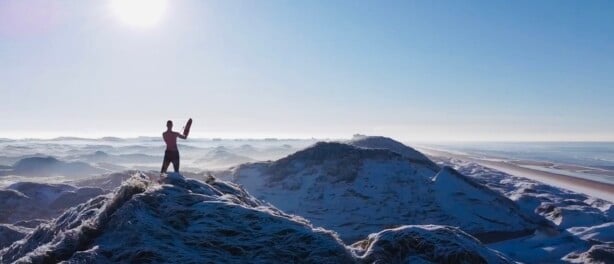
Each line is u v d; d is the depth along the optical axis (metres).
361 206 46.44
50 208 47.16
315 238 13.42
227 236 13.41
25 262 11.42
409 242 14.99
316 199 48.44
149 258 11.67
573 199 58.34
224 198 16.25
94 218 14.34
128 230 12.85
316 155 55.78
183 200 15.47
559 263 32.31
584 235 39.59
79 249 12.44
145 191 15.42
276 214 15.28
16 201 46.75
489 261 15.07
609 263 30.48
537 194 61.06
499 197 48.72
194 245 12.85
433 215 45.12
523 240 39.38
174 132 19.59
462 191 48.31
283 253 12.81
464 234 16.27
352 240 39.91
